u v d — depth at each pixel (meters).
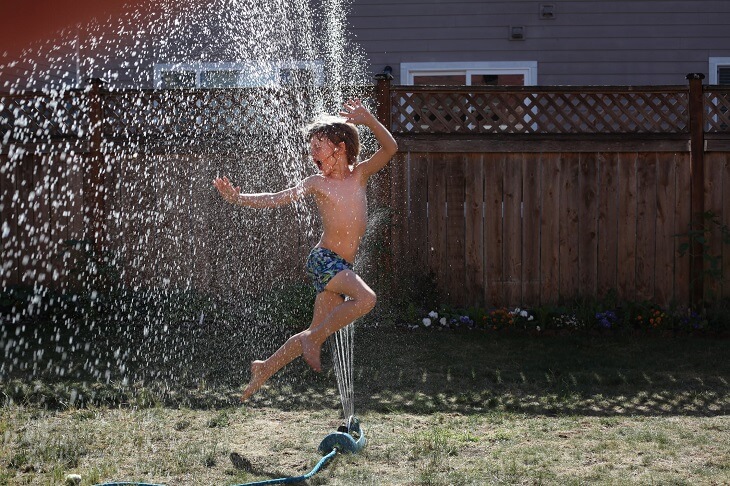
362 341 6.45
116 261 7.57
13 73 8.95
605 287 7.34
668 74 10.05
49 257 7.62
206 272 7.54
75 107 7.59
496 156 7.34
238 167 7.49
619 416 4.27
